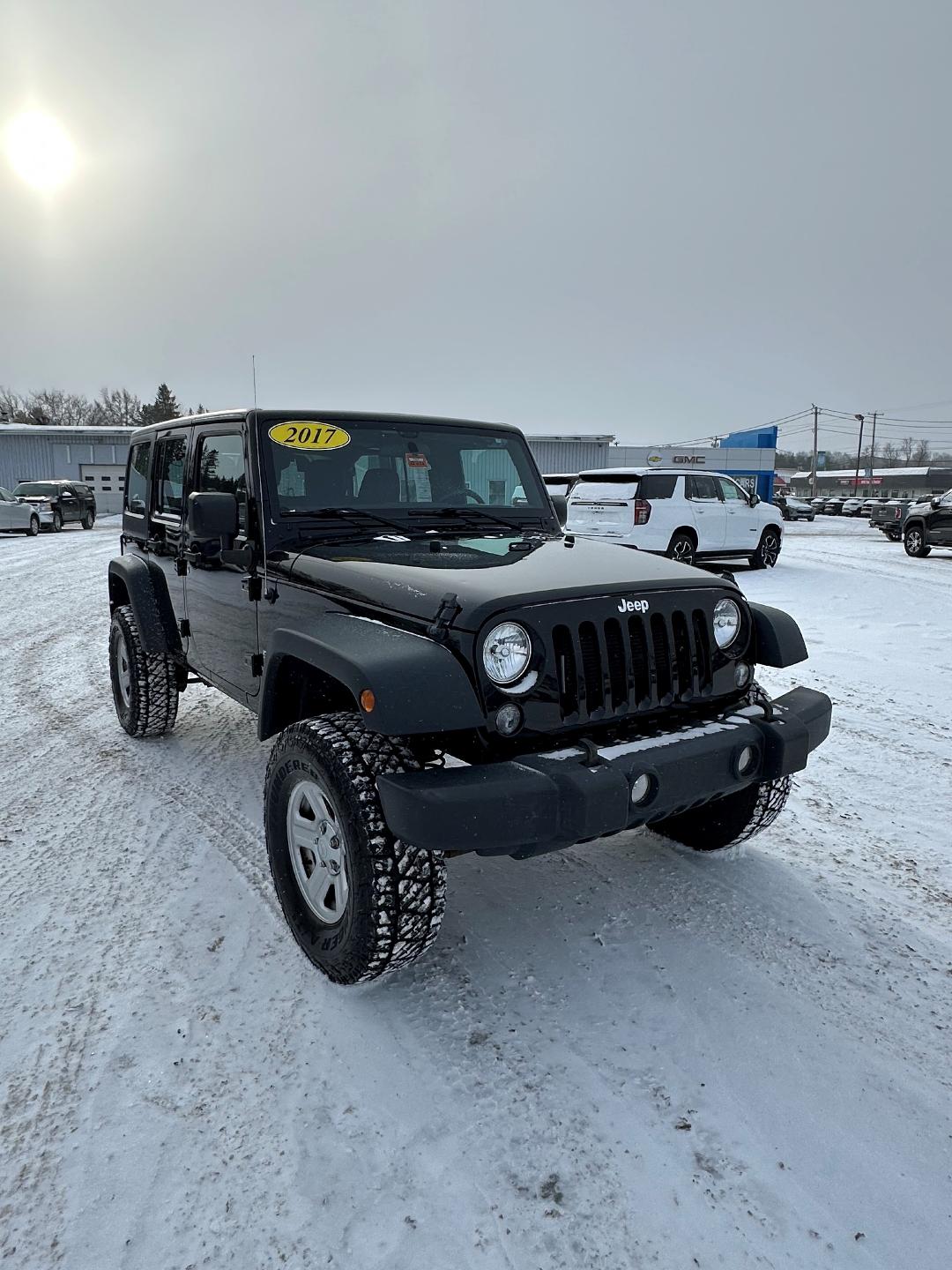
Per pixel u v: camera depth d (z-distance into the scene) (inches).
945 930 120.8
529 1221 74.0
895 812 163.8
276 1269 69.4
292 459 139.3
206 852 146.0
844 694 248.4
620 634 104.7
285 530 134.6
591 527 553.9
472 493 156.8
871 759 193.3
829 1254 70.9
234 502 131.4
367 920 97.3
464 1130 84.2
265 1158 80.7
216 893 131.4
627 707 105.4
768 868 139.6
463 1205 75.6
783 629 121.2
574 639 100.6
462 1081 90.8
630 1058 94.4
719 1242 72.1
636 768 96.0
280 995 106.0
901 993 106.1
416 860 97.6
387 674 92.0
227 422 148.5
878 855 145.0
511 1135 83.6
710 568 599.8
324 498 141.3
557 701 100.0
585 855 144.9
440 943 117.6
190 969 111.3
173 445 179.6
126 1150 81.5
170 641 189.9
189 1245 71.6
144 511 203.3
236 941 118.1
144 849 147.1
